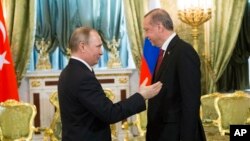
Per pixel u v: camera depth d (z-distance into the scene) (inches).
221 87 222.8
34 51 215.6
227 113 177.6
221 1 216.2
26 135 171.8
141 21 212.1
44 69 212.4
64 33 212.8
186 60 84.1
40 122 211.9
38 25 212.1
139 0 212.2
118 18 217.5
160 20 87.7
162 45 90.0
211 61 217.8
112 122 83.0
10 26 204.2
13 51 204.5
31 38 205.9
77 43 86.4
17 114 171.2
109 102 83.7
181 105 85.6
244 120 178.1
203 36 220.2
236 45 222.5
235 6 217.0
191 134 82.4
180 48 85.8
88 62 87.7
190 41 219.6
